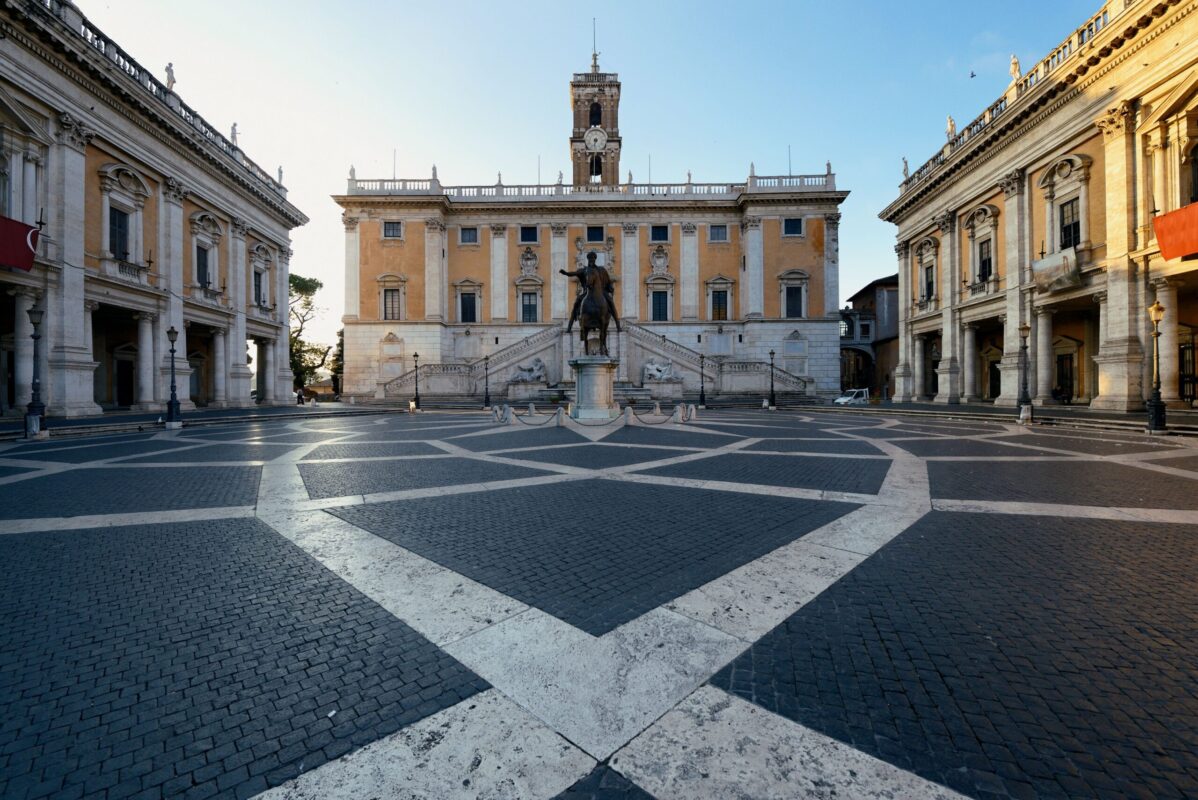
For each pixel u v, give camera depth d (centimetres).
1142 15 1794
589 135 5234
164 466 917
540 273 4566
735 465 884
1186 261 1766
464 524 526
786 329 4444
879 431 1533
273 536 492
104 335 2741
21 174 1922
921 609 332
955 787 188
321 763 203
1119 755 203
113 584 380
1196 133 1780
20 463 970
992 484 715
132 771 199
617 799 182
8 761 204
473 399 3853
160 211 2553
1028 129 2400
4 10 1802
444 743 212
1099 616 321
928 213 3253
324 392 6756
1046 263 2244
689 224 4581
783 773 194
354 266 4416
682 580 379
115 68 2178
